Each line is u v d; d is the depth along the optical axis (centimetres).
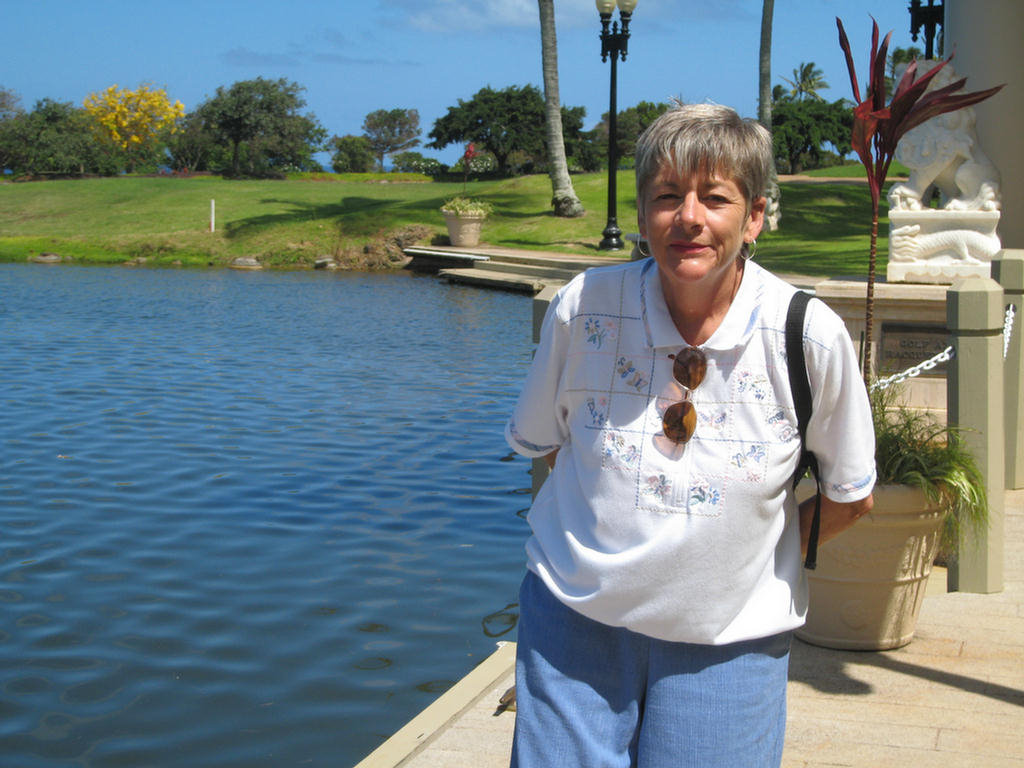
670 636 192
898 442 373
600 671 199
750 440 189
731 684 193
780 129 5756
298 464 883
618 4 2372
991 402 427
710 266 184
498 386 1259
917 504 358
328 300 2202
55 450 916
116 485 809
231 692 468
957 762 307
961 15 938
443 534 703
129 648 515
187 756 412
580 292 200
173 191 4272
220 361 1414
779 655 199
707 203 184
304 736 429
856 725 329
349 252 3056
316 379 1289
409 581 613
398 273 2914
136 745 421
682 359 190
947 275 770
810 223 2931
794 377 189
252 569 630
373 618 556
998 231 951
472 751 325
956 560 448
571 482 203
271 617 556
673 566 188
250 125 6181
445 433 1005
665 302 193
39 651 509
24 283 2450
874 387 396
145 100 6719
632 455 192
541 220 3141
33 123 6075
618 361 195
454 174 6125
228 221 3456
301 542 682
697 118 184
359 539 689
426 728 341
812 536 211
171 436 977
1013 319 586
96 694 465
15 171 6134
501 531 711
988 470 432
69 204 4025
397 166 7662
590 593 194
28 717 443
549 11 3055
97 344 1545
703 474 188
